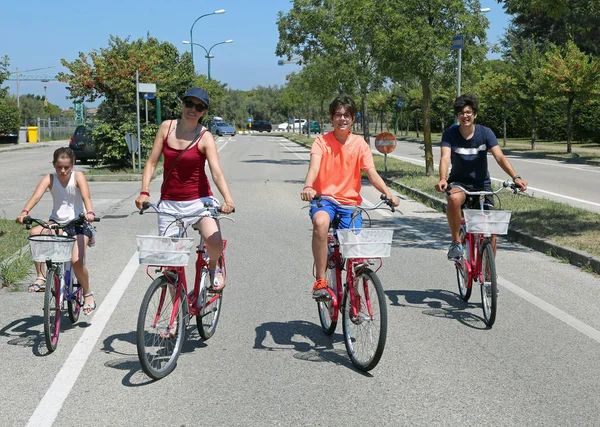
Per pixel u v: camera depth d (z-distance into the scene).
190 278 8.49
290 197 17.70
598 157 30.81
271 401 4.74
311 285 8.19
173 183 5.62
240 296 7.68
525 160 31.22
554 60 33.34
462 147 7.12
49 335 5.68
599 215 12.84
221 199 17.31
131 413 4.54
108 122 26.06
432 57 20.95
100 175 23.05
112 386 5.02
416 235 11.86
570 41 33.38
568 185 20.03
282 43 32.53
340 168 5.71
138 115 24.38
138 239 5.02
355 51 29.72
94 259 9.70
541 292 7.84
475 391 4.91
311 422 4.40
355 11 22.92
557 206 14.07
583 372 5.30
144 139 25.84
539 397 4.81
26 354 5.74
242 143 57.81
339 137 5.72
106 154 25.64
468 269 7.07
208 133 5.62
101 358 5.64
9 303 7.41
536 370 5.34
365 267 5.32
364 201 17.06
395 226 12.95
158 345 5.21
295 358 5.65
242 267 9.20
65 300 6.47
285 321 6.74
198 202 5.67
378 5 21.59
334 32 29.97
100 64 25.52
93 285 8.14
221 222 13.33
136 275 8.68
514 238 11.25
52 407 4.64
